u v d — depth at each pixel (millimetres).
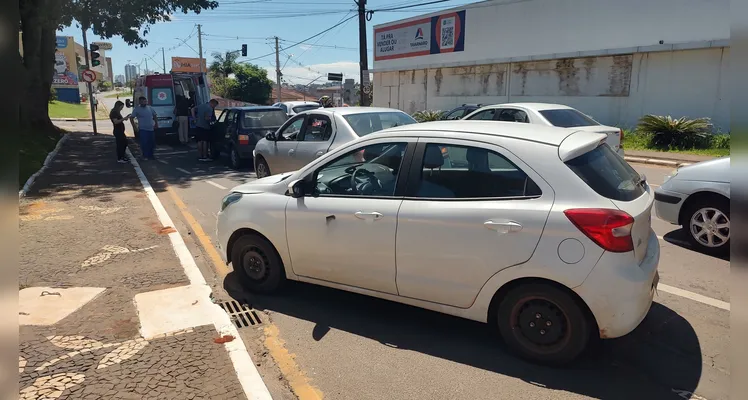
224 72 63094
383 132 4297
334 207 4285
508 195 3627
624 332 3354
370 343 4023
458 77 24953
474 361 3723
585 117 10039
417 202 3914
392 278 4059
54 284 5086
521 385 3412
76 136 22641
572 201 3418
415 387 3414
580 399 3250
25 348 3814
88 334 4031
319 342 4047
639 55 17734
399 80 28969
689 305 4578
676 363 3637
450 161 3885
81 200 9109
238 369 3520
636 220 3367
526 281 3564
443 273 3811
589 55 18938
